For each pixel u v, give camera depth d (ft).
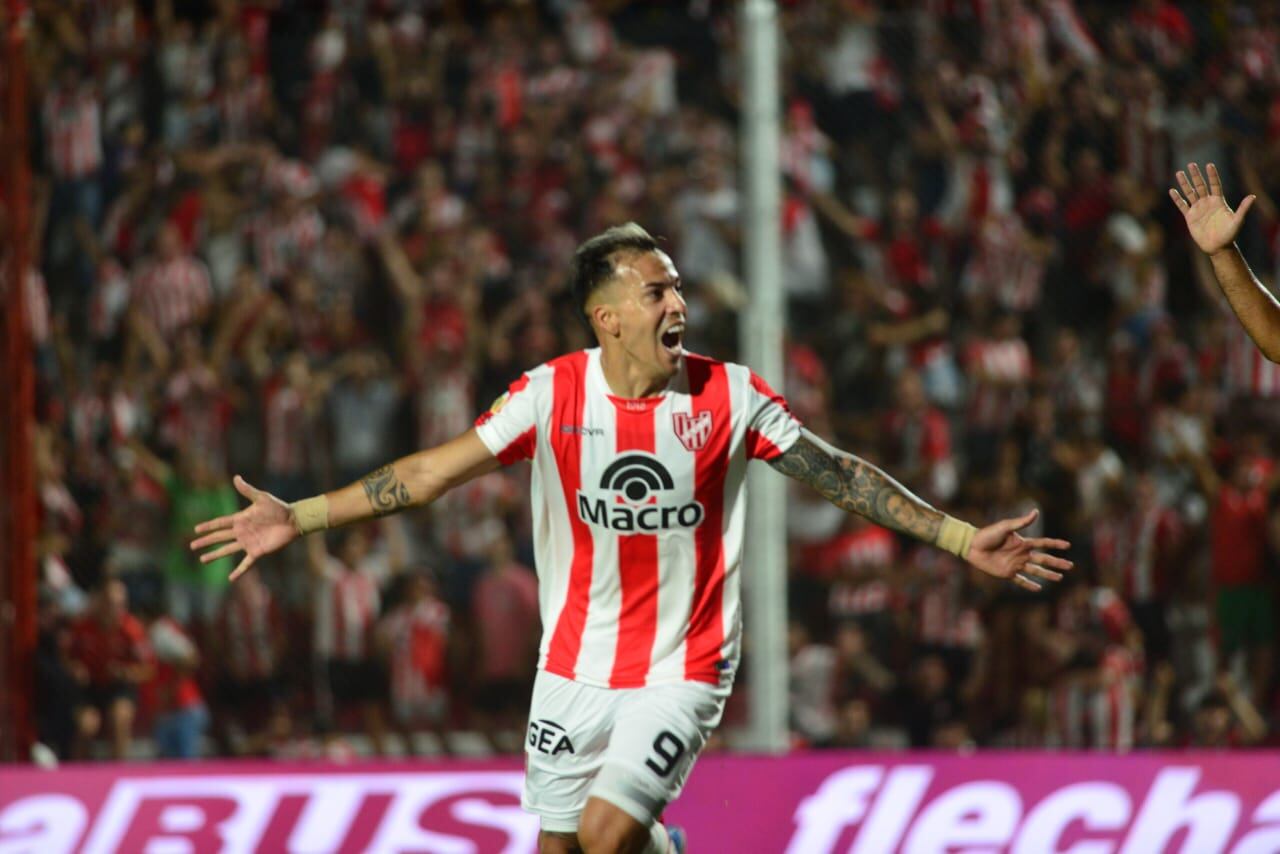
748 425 42.37
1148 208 93.91
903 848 62.75
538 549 44.21
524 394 42.55
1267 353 40.93
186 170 101.96
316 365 94.63
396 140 106.42
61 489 85.35
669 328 41.37
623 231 42.47
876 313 94.07
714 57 107.76
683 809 63.26
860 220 96.27
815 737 83.10
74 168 99.45
